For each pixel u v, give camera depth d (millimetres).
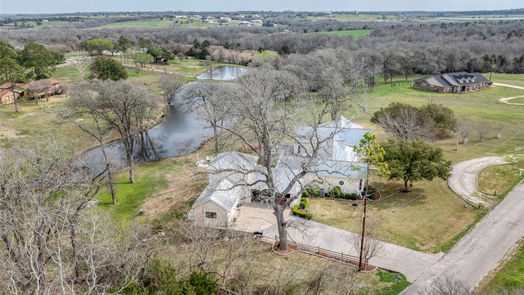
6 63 93000
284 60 121750
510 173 49188
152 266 25219
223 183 41344
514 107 88938
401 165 44500
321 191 46094
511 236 35438
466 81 112062
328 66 99188
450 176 48000
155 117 85375
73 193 29766
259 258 33406
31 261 17500
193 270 27062
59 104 87938
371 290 28609
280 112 47531
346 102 77188
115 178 53188
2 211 21688
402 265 31969
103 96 57438
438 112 65938
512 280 28781
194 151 65812
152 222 40531
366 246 31797
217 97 65812
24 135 66938
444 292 23344
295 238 36938
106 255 25125
